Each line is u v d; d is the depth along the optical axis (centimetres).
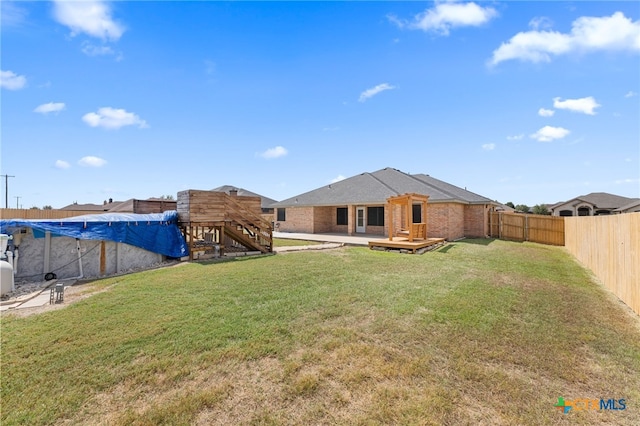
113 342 391
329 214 2347
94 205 4038
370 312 502
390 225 1361
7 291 634
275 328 434
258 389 292
